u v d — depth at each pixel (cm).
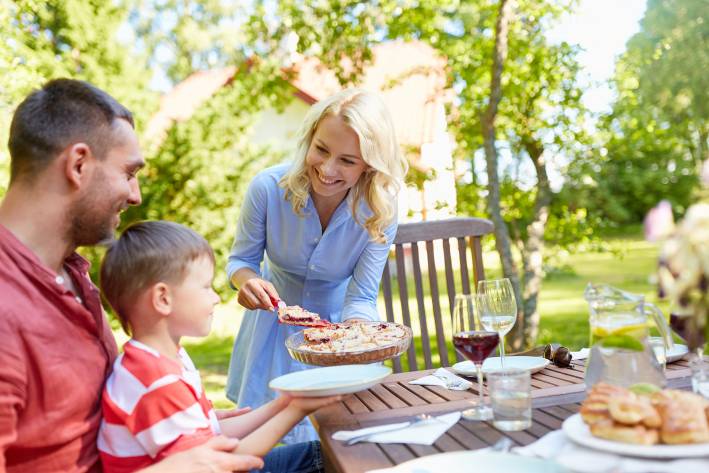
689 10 412
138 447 134
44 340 128
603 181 498
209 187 864
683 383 151
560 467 99
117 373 137
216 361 687
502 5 438
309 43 518
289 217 244
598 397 110
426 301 870
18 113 134
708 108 435
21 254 128
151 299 143
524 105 510
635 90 474
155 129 1320
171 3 1456
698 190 108
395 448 125
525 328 502
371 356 178
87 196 137
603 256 1288
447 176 551
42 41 738
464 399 159
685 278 108
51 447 130
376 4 492
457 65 496
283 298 265
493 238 545
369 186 239
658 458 102
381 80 1462
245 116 893
